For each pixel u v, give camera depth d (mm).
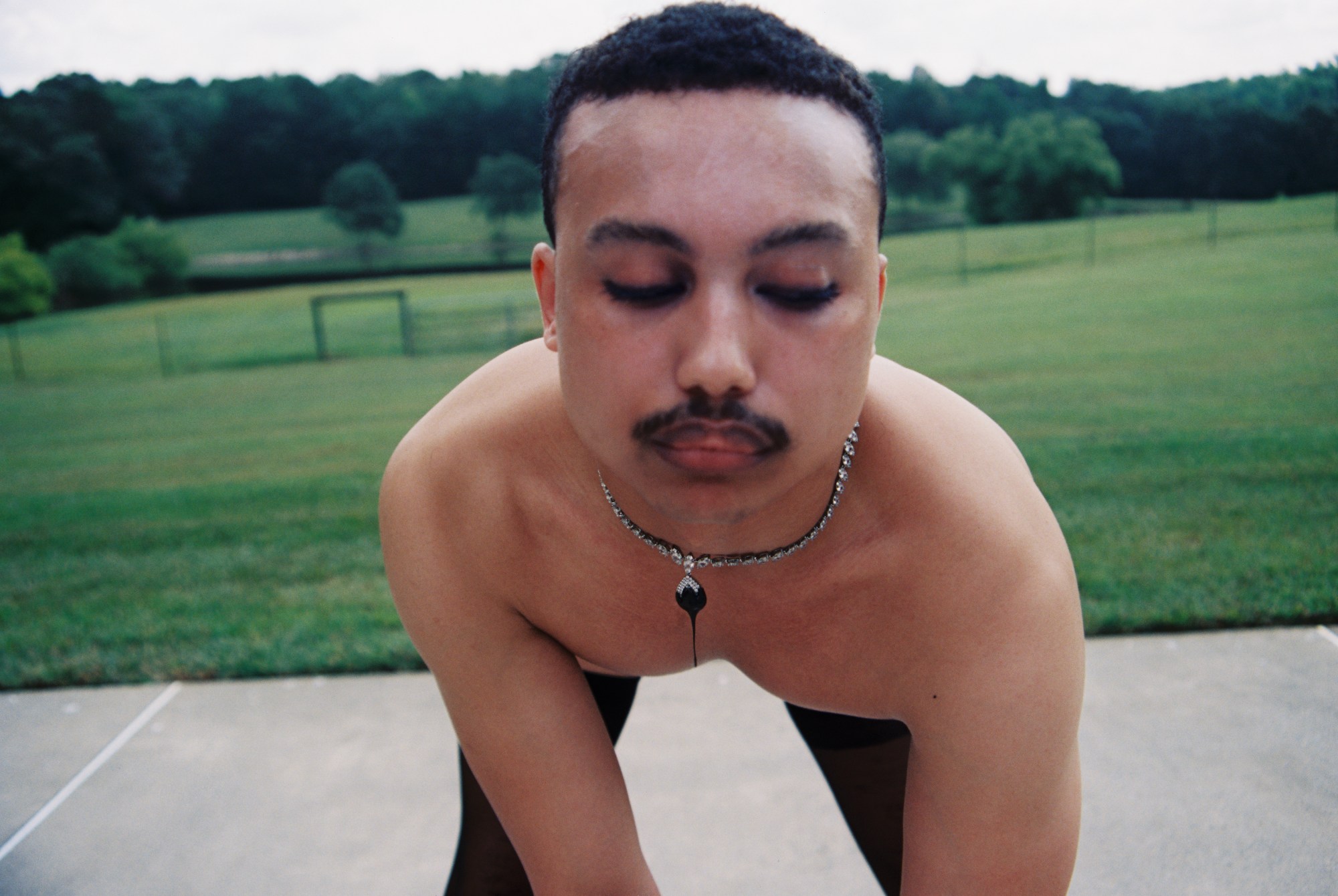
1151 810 2389
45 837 2543
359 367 14469
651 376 634
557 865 1034
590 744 1028
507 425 924
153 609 4184
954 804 916
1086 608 3502
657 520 850
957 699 868
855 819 1399
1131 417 6777
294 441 8609
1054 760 879
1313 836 2270
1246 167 17797
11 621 4141
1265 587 3594
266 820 2576
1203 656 3152
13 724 3154
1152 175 19438
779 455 648
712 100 619
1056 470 5484
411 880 2311
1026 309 13133
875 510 839
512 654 1005
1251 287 12688
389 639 3619
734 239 604
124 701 3275
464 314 18641
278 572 4621
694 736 2867
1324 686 2920
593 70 659
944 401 939
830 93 656
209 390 13016
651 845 2377
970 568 833
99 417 11148
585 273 643
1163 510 4633
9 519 6141
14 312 20625
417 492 989
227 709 3188
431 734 2961
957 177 21719
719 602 928
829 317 634
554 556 939
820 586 876
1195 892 2117
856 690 953
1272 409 6723
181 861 2424
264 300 21953
